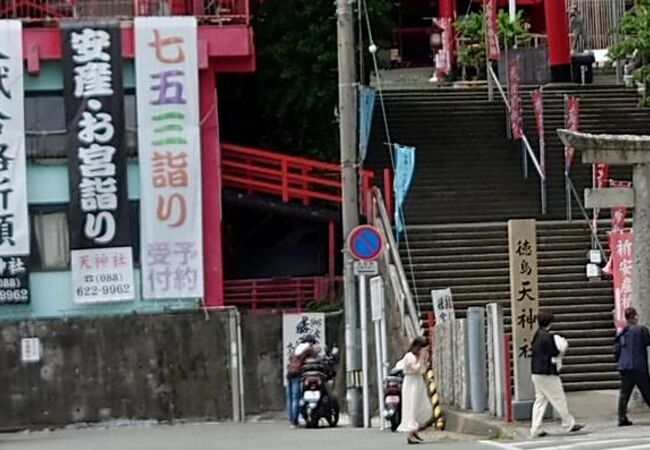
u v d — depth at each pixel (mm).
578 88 53281
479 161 46750
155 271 42438
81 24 42219
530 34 61562
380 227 41094
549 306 38500
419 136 48406
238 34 42781
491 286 39500
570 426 27797
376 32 51188
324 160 48312
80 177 42156
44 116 42375
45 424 40781
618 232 32938
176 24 42500
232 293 43812
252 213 47375
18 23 42000
